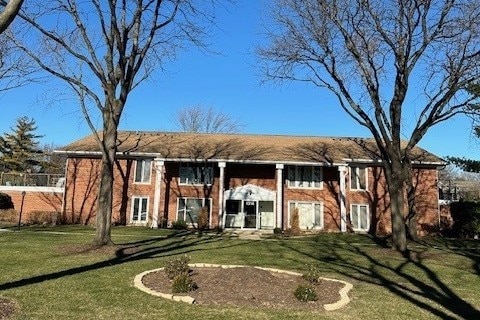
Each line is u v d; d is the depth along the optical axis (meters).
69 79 15.35
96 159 30.02
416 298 9.31
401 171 17.78
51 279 9.59
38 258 12.53
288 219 30.25
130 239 19.58
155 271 10.95
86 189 29.62
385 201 29.80
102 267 11.41
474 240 24.89
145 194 29.89
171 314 7.27
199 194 30.38
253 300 8.33
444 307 8.59
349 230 29.50
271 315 7.42
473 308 8.62
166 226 29.34
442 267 13.91
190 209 30.22
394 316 7.77
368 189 30.06
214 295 8.56
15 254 13.14
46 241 16.80
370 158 29.73
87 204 29.45
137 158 30.25
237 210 30.48
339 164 29.09
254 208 30.52
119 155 29.78
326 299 8.75
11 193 30.67
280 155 29.86
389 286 10.57
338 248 18.55
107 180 15.88
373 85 18.20
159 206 29.64
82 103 16.14
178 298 8.24
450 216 30.17
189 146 31.28
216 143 32.22
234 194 29.23
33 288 8.62
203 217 28.44
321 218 30.23
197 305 7.89
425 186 29.72
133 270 11.08
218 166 30.36
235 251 16.44
